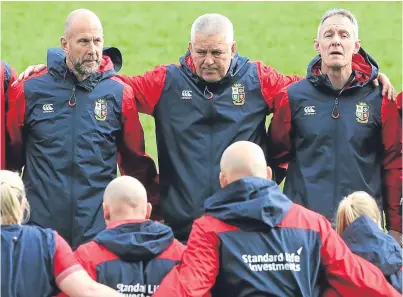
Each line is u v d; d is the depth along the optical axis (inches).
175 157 1337.4
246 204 1040.2
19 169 1358.3
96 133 1315.2
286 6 3105.3
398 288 1090.1
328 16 1321.4
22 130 1332.4
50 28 2908.5
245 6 3129.9
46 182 1307.8
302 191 1332.4
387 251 1091.3
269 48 2819.9
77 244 1309.1
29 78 1328.7
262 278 1037.2
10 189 1042.1
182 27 2952.8
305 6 3107.8
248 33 2928.2
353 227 1107.3
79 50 1302.9
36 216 1307.8
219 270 1045.2
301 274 1043.3
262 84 1343.5
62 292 1038.4
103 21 2992.1
